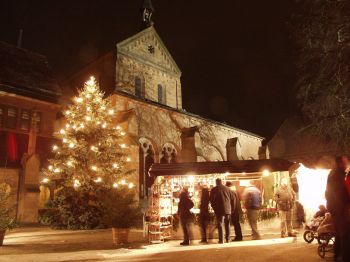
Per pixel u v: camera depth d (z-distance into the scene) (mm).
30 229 17016
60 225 17109
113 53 30062
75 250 10227
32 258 8836
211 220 12383
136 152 22422
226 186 11641
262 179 16016
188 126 29578
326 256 7996
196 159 26938
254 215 11828
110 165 18188
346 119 16344
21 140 22375
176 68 34812
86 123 18609
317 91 16234
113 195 11961
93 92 19609
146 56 32188
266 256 8203
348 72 15445
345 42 15031
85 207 17391
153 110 26781
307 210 14031
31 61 27125
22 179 20891
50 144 23609
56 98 25172
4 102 22188
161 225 12180
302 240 11016
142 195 24375
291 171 14047
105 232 15406
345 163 6684
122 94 24516
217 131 32875
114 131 19344
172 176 14641
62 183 17984
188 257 8508
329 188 6578
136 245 11188
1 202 11719
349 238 6246
